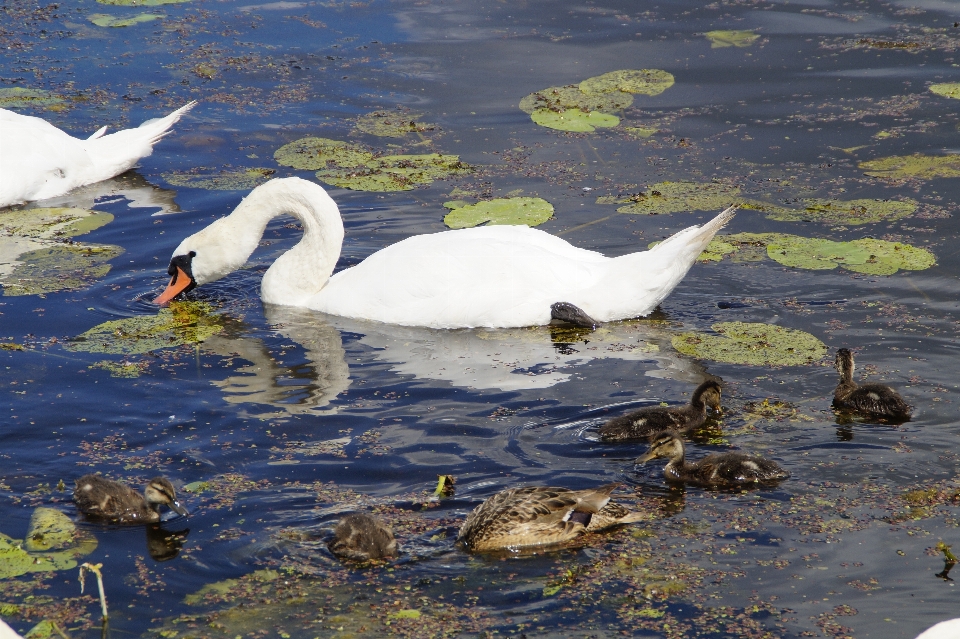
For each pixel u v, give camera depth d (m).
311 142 19.75
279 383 12.45
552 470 10.66
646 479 10.52
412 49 23.91
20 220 17.22
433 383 12.46
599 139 19.88
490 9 26.33
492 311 13.97
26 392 12.02
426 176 18.41
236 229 14.89
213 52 23.78
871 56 23.02
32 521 9.75
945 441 11.05
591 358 13.10
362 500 10.07
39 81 22.14
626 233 16.34
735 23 25.05
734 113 20.78
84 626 8.36
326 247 14.60
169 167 19.09
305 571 9.04
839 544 9.38
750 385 12.36
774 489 10.27
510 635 8.23
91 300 14.58
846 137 19.64
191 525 9.70
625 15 25.70
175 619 8.43
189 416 11.62
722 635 8.23
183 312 14.43
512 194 17.72
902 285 14.70
